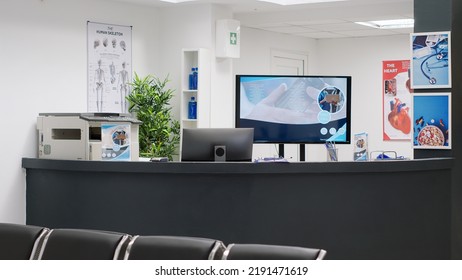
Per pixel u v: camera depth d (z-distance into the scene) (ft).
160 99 24.57
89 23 23.36
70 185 18.13
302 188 16.06
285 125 22.68
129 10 24.81
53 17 22.17
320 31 31.78
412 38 19.44
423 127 19.39
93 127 19.61
